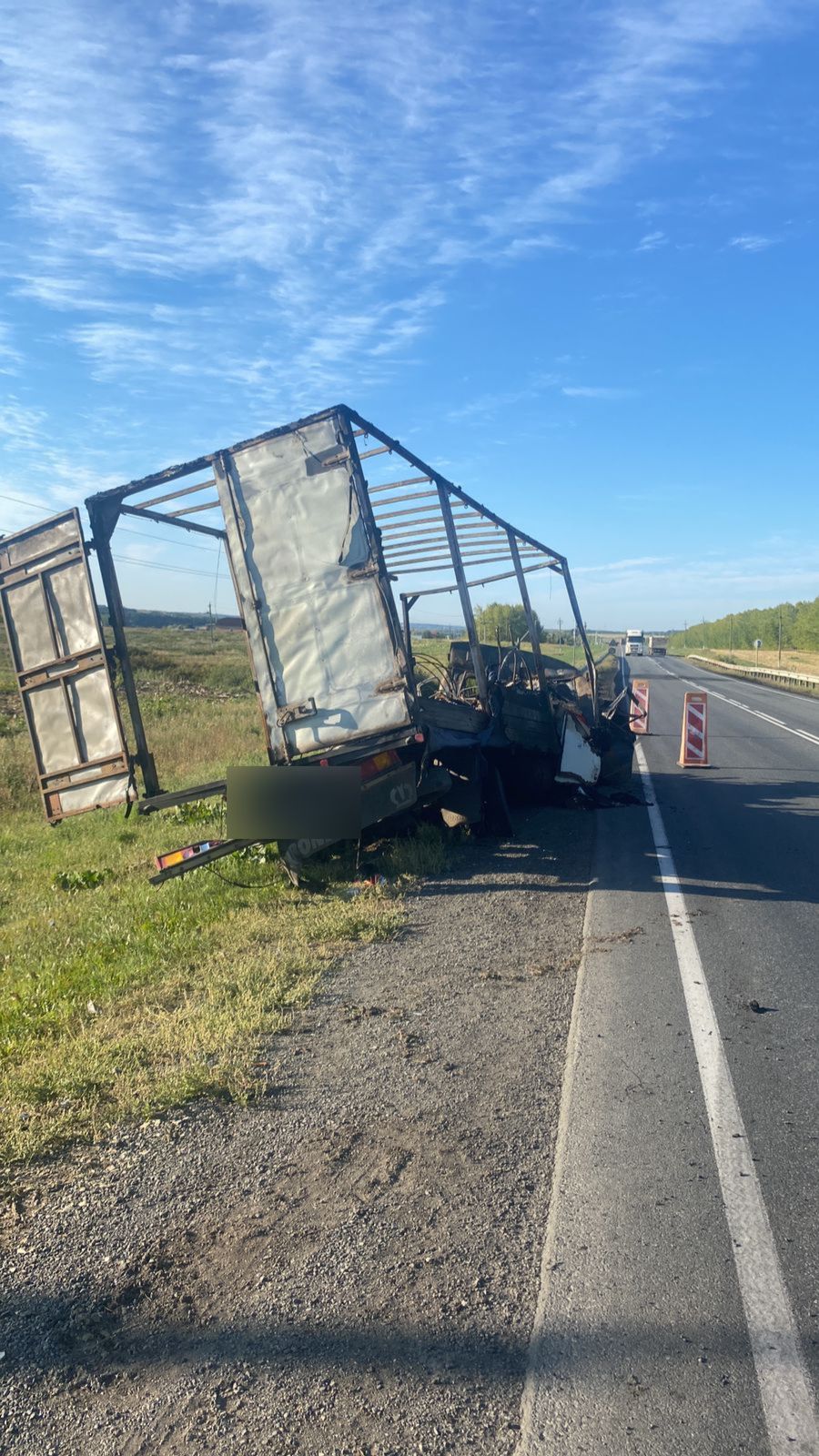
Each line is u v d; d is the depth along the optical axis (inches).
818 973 237.0
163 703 1144.2
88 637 329.1
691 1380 101.7
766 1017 206.7
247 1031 204.8
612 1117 161.6
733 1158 147.8
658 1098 168.6
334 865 355.3
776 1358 104.7
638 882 336.2
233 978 241.1
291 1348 108.9
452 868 363.3
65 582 333.1
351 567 319.9
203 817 509.0
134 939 284.8
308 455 322.3
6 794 643.5
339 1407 99.6
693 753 687.7
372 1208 136.9
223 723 922.1
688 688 1771.7
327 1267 123.7
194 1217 137.5
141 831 495.5
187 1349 109.8
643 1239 127.2
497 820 423.5
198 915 306.3
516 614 832.3
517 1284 118.5
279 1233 132.0
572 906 305.9
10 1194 146.6
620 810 498.3
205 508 350.6
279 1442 95.5
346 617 321.7
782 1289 116.6
